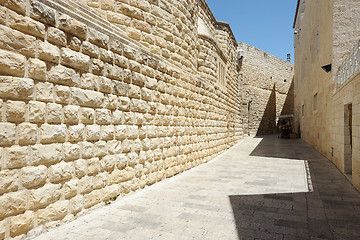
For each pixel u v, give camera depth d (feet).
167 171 26.07
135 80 20.38
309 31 55.67
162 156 25.04
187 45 31.07
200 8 39.68
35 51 12.25
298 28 84.28
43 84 12.62
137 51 20.75
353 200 18.24
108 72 17.33
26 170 11.67
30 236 11.84
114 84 17.93
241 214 15.75
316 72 46.44
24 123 11.68
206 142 38.88
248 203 17.92
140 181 21.11
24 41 11.71
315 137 48.80
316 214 15.64
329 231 13.20
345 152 26.09
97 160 16.24
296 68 93.97
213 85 42.63
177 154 28.50
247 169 31.53
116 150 18.16
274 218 15.06
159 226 13.83
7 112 10.98
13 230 11.08
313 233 12.97
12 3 11.20
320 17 41.75
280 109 128.57
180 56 29.37
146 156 22.06
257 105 108.99
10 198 10.99
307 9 59.11
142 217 15.12
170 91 26.61
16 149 11.27
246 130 99.66
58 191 13.37
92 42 15.90
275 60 123.03
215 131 43.98
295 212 16.03
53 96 13.20
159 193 20.45
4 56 10.85
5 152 10.92
